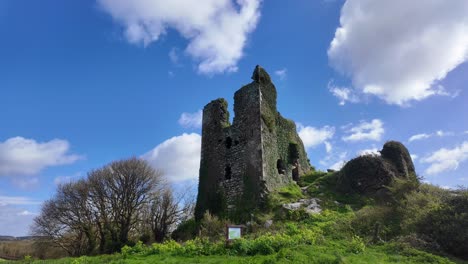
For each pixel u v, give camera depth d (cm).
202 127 3425
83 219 3916
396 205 2134
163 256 1698
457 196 1850
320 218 2205
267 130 2981
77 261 1936
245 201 2741
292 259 1398
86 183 4016
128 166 4012
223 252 1633
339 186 2859
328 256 1428
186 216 4091
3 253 4519
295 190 2916
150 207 4019
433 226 1694
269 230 2128
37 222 4016
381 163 2750
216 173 3103
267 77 3219
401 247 1587
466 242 1547
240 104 3141
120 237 3781
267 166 2825
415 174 2595
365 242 1739
